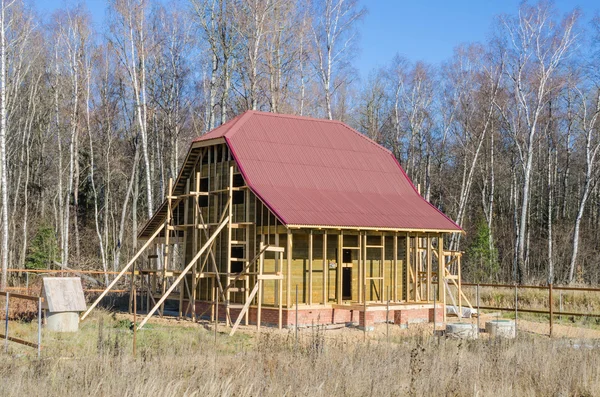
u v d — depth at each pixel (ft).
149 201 142.31
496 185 214.28
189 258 104.88
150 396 43.16
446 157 215.51
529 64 163.02
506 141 215.31
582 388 52.11
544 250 191.52
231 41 140.56
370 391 47.32
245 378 48.16
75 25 164.86
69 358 56.80
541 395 50.67
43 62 185.47
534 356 59.41
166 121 179.22
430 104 193.77
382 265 99.50
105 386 44.98
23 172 190.80
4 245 116.57
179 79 172.55
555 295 118.01
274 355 58.13
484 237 171.01
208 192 100.73
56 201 192.75
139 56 148.46
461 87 182.29
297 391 46.19
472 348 67.00
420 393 48.55
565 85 167.02
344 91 194.29
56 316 79.56
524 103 159.84
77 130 166.20
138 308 109.40
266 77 143.74
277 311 91.25
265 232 93.45
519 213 206.69
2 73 122.93
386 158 112.37
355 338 76.18
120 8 144.87
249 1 139.03
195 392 44.37
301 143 104.83
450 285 120.98
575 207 214.48
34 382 46.50
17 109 184.14
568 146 193.98
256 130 102.27
